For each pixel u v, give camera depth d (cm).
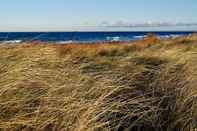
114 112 372
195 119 377
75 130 337
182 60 542
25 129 349
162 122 383
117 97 398
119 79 428
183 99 407
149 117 375
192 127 369
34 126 350
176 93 423
